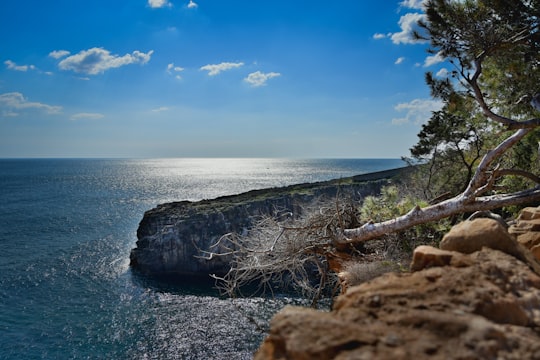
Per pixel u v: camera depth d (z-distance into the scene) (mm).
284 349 2367
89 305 31984
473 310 2615
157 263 39594
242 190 134500
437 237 9531
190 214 40938
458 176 14500
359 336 2275
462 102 9859
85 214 82000
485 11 8031
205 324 27516
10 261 44562
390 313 2600
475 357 2080
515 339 2256
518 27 8000
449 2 8172
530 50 8453
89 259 45938
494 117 7883
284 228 9227
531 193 7324
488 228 3803
